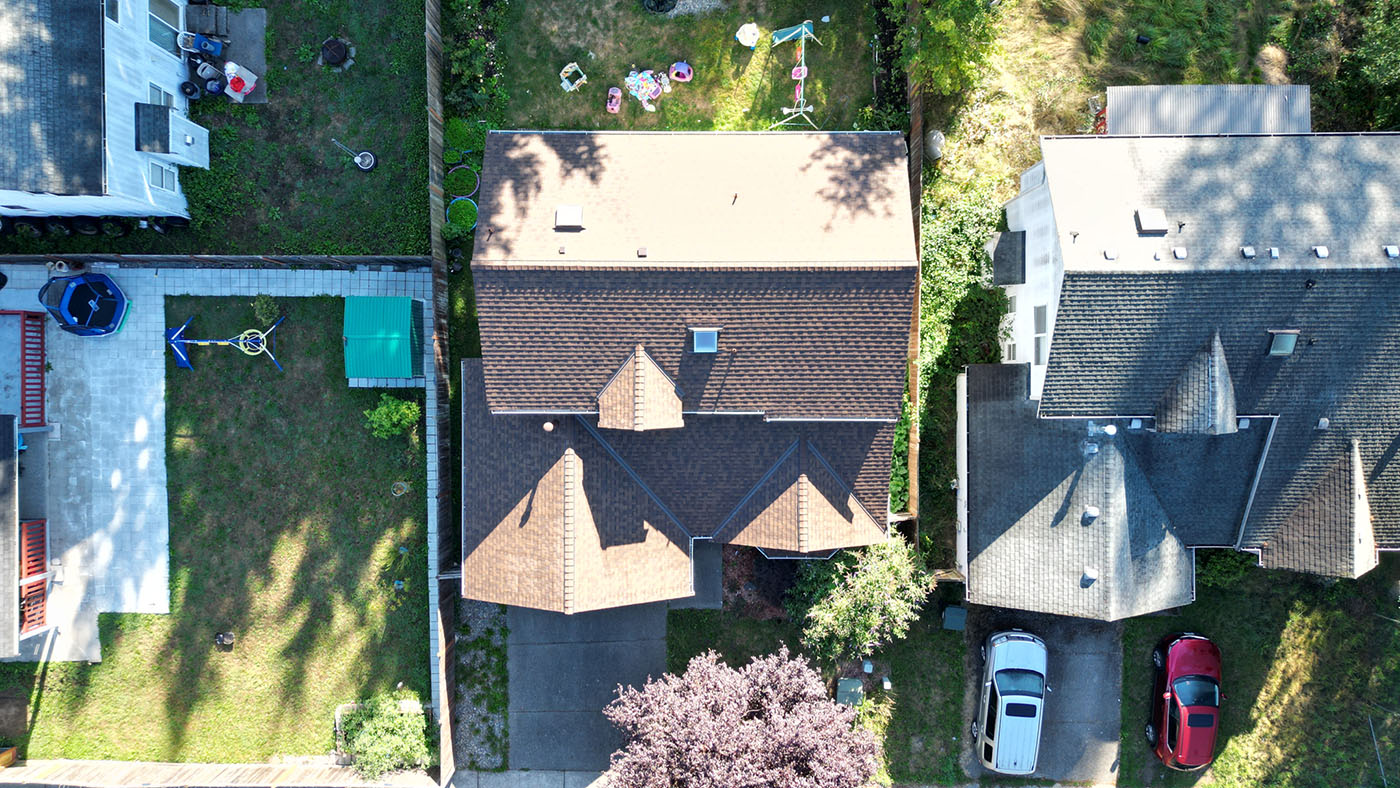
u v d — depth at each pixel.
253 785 25.59
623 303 20.86
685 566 24.05
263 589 26.55
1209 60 26.53
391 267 26.09
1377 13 24.58
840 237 20.97
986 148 26.47
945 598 26.84
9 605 24.52
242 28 25.89
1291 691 27.14
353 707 26.56
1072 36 26.55
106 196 21.98
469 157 26.17
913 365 25.23
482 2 26.08
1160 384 21.70
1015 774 26.44
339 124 26.08
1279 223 20.81
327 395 26.33
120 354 26.08
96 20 21.50
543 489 22.61
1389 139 21.75
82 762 26.45
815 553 24.81
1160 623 27.02
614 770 23.08
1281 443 22.84
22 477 26.02
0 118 21.38
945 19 22.52
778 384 21.81
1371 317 20.95
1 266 25.86
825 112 26.44
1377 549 23.58
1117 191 21.14
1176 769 27.36
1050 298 21.97
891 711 27.11
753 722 22.69
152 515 26.34
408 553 26.52
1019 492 23.98
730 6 26.28
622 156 22.03
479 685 26.91
